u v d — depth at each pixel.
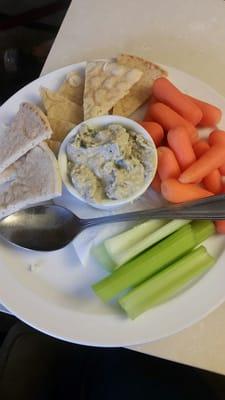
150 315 0.31
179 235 0.33
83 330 0.31
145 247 0.33
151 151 0.34
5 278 0.33
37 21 0.68
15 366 0.37
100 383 0.40
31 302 0.32
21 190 0.35
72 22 0.45
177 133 0.35
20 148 0.36
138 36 0.44
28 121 0.37
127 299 0.31
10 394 0.36
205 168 0.34
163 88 0.37
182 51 0.42
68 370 0.40
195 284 0.32
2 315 0.45
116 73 0.39
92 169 0.34
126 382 0.40
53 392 0.39
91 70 0.40
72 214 0.35
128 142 0.34
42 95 0.39
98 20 0.45
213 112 0.37
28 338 0.38
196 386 0.39
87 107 0.38
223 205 0.33
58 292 0.33
